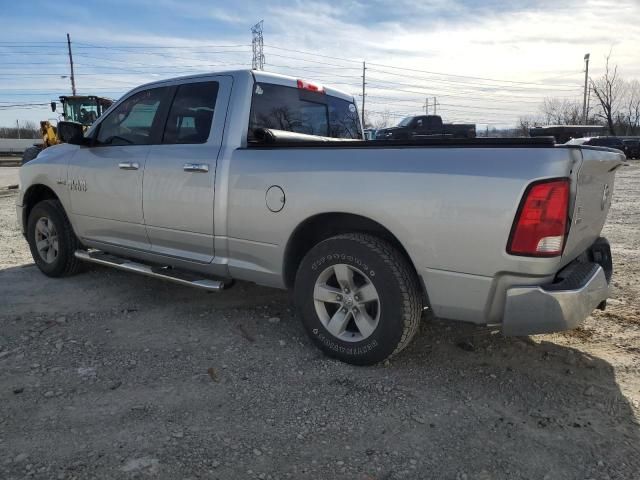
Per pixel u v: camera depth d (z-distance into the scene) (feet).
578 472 8.38
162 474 8.23
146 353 12.59
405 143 10.98
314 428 9.54
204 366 11.94
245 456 8.72
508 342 13.17
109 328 14.11
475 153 10.12
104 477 8.14
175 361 12.18
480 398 10.60
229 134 13.55
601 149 10.96
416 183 10.52
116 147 16.05
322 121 16.71
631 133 213.87
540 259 9.64
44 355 12.39
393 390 10.87
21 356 12.31
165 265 15.70
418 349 12.80
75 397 10.50
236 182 13.01
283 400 10.49
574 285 9.97
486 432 9.45
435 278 10.61
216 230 13.52
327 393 10.76
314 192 11.72
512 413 10.07
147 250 15.44
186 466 8.43
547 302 9.75
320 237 12.86
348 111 18.03
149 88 15.64
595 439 9.23
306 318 12.41
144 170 14.89
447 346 12.97
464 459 8.70
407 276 11.08
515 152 9.79
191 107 14.53
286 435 9.32
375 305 11.69
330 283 12.34
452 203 10.14
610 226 30.45
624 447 9.00
